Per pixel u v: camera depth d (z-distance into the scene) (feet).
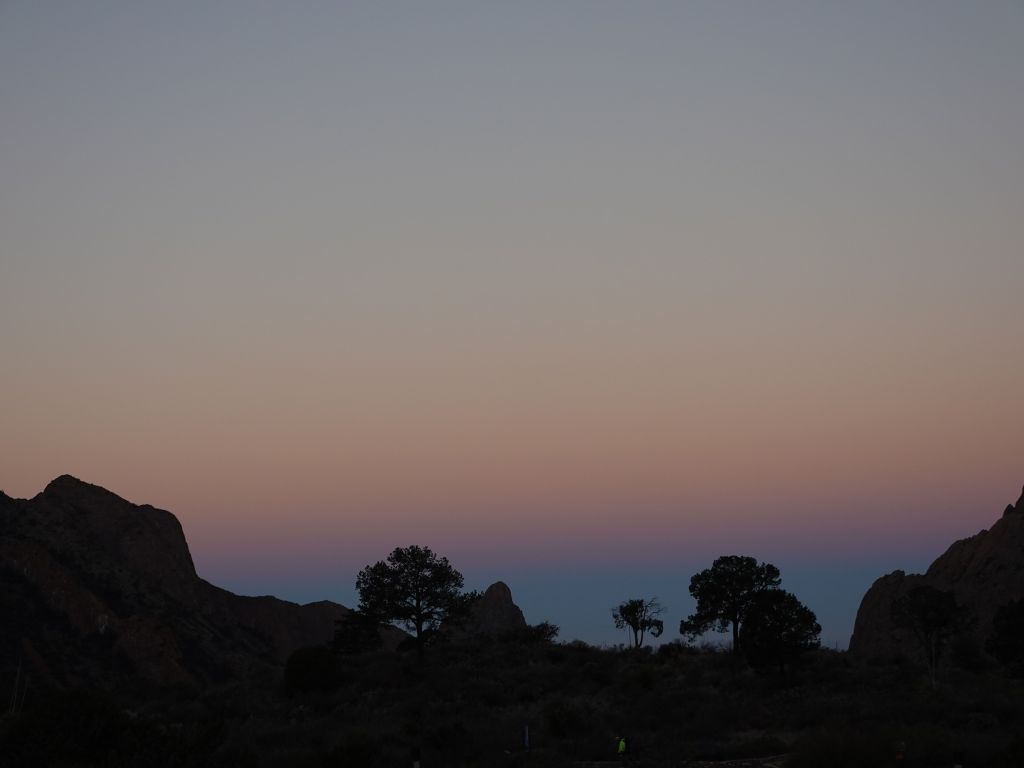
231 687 207.72
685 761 112.47
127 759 82.79
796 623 190.60
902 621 183.62
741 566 225.15
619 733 137.18
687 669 207.72
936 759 99.55
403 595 226.58
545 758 112.27
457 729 131.44
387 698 180.45
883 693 167.84
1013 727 130.82
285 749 120.78
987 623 236.43
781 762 109.40
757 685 186.29
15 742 84.64
